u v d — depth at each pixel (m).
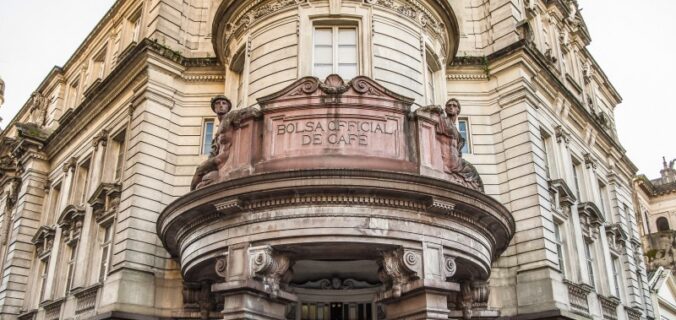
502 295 16.36
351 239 11.22
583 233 20.16
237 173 12.20
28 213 25.42
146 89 18.23
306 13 15.30
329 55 15.20
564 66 24.52
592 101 27.98
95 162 20.92
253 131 12.56
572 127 22.58
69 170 23.58
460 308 15.12
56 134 25.20
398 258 11.45
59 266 21.06
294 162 11.86
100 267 18.55
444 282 11.38
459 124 18.88
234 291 10.88
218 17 17.42
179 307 15.98
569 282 16.91
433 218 11.96
